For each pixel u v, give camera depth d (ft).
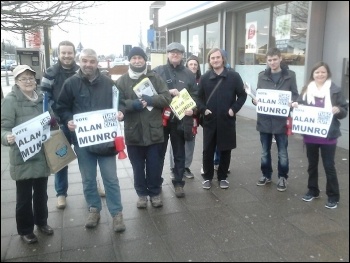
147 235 11.33
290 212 12.86
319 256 10.01
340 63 11.55
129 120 12.69
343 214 12.48
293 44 23.86
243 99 14.69
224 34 29.58
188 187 15.62
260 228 11.71
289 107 14.03
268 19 26.53
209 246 10.63
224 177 15.43
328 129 12.31
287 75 14.30
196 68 17.62
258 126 14.98
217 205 13.64
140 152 13.17
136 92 12.32
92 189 11.92
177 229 11.71
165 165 18.94
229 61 30.25
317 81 12.46
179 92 13.80
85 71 11.05
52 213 13.05
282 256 10.05
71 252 10.37
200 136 25.68
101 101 11.36
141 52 12.32
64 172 13.28
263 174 15.74
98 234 11.43
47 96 11.23
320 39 12.80
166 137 14.29
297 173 16.87
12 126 10.20
